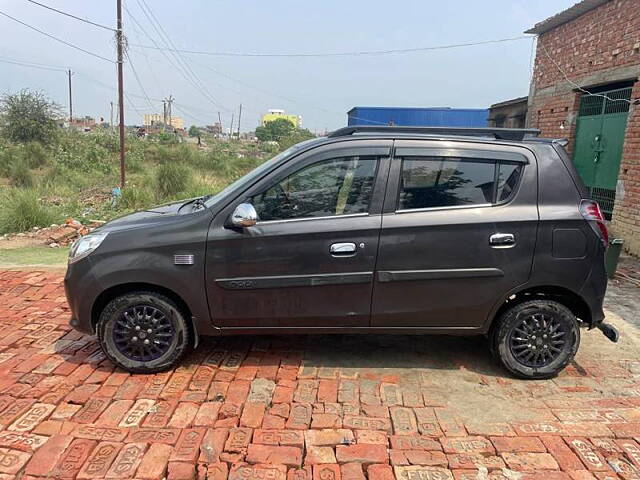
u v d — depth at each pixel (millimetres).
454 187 3527
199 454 2764
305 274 3496
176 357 3664
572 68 9562
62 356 3953
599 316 3627
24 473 2604
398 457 2773
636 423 3131
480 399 3414
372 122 20781
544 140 3646
